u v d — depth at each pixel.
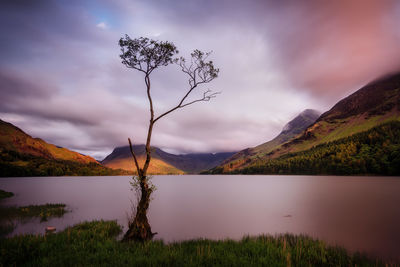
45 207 35.09
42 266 8.97
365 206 38.59
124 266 8.93
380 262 12.45
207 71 17.05
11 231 19.97
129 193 64.50
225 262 9.74
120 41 15.95
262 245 13.21
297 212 33.34
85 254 10.67
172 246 12.95
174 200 50.38
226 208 37.84
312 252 12.34
